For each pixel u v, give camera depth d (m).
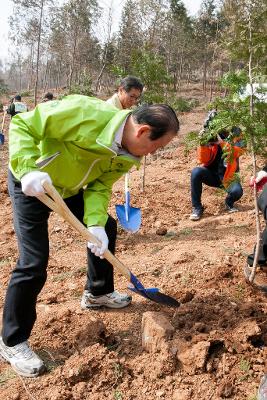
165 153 11.08
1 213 6.41
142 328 2.96
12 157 2.51
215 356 2.75
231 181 4.29
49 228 5.46
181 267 4.12
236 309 3.20
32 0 28.75
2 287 4.05
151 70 7.14
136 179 8.09
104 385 2.65
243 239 4.86
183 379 2.64
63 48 36.12
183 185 7.38
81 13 31.80
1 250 4.98
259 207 3.68
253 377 2.62
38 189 2.42
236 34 3.54
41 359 2.93
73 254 4.76
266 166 3.68
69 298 3.77
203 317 3.15
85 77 29.06
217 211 6.07
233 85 3.45
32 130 2.56
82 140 2.55
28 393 2.63
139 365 2.78
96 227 2.81
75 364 2.71
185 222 5.72
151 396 2.58
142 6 30.33
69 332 3.19
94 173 2.85
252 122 3.38
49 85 50.97
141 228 5.52
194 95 30.80
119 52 33.19
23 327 2.79
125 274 2.91
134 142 2.57
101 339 2.99
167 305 3.18
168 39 32.62
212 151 5.53
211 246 4.67
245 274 3.83
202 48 33.34
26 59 47.31
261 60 3.53
